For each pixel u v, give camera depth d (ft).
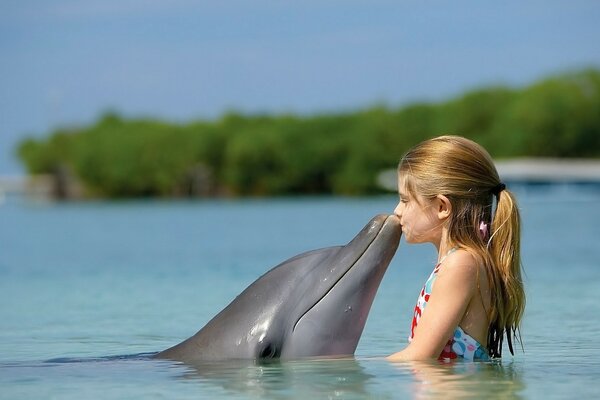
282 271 45.16
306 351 43.73
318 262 44.86
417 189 43.96
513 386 38.55
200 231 187.83
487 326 43.91
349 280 43.91
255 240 154.30
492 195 44.42
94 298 83.05
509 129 515.91
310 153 538.88
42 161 603.67
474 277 42.93
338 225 195.93
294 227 191.72
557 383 39.45
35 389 39.45
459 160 43.73
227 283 92.63
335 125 540.93
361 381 39.11
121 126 605.31
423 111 529.04
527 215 222.69
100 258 126.31
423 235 44.14
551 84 520.83
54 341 58.75
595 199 352.49
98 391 38.75
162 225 220.84
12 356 52.21
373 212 261.65
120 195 590.96
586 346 52.19
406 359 43.01
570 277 93.20
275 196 552.00
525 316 66.49
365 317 44.19
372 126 529.86
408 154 44.75
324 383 38.88
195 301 79.15
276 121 554.46
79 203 529.04
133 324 66.23
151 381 40.40
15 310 75.36
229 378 40.32
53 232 200.13
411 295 79.41
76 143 601.21
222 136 559.79
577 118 513.86
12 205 488.85
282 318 44.11
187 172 568.41
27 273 108.99
